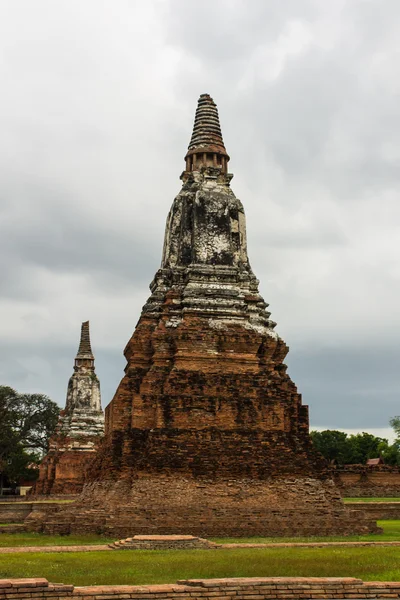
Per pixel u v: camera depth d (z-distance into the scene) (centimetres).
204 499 3828
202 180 4753
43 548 3123
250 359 4206
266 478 3947
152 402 4103
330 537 3666
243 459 3966
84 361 8612
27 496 7225
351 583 2123
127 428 4191
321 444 12362
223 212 4616
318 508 3859
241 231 4725
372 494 7019
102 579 2264
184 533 3662
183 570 2423
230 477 3922
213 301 4322
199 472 3903
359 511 3903
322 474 4059
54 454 8344
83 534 3728
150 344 4406
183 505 3775
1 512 5100
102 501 3897
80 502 4175
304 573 2361
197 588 2052
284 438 4059
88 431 8231
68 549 3098
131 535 3628
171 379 4062
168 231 4800
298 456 4044
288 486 3941
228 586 2070
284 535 3722
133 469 3938
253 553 2825
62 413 8825
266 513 3800
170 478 3866
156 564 2539
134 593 2017
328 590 2105
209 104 5034
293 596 2086
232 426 4034
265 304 4603
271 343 4331
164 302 4472
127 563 2569
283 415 4119
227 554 2812
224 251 4547
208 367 4147
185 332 4169
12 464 12038
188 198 4691
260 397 4112
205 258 4512
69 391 8769
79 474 7981
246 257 4719
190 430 3991
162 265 4838
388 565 2495
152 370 4178
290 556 2714
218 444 3978
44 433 12219
